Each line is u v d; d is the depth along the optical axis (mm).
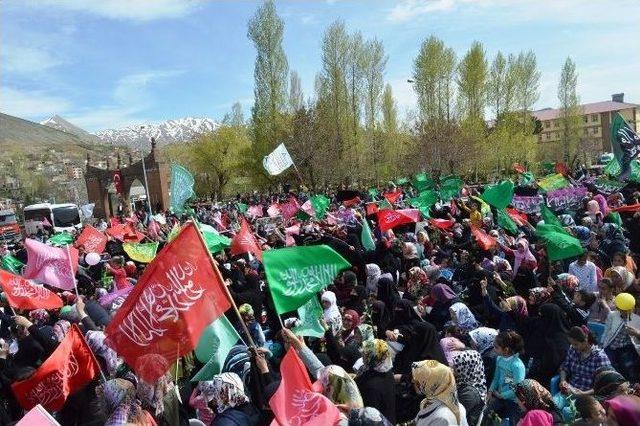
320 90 53719
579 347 6059
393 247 12391
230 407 4605
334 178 52031
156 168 58500
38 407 4066
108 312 9133
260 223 22844
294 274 5910
